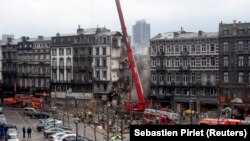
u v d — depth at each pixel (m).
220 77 114.06
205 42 116.31
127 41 99.06
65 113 116.94
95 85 136.25
